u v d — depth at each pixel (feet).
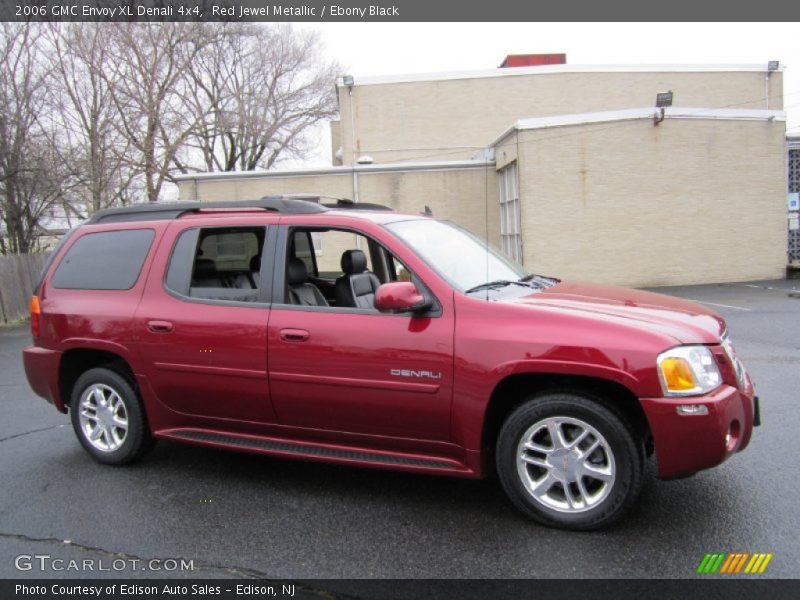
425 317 12.69
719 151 60.18
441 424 12.59
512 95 88.69
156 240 15.64
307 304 14.82
